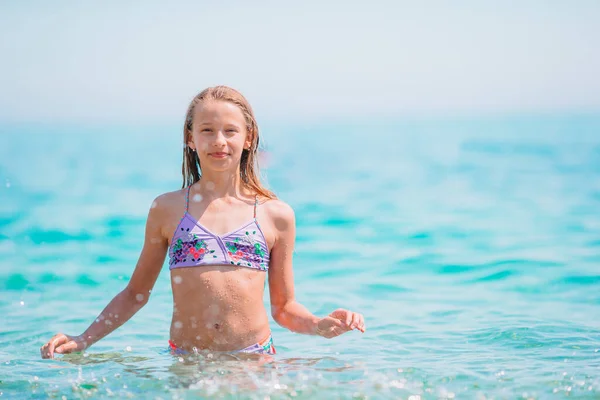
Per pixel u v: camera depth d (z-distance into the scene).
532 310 5.11
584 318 4.73
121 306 3.73
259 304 3.60
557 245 8.10
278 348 3.93
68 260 7.60
